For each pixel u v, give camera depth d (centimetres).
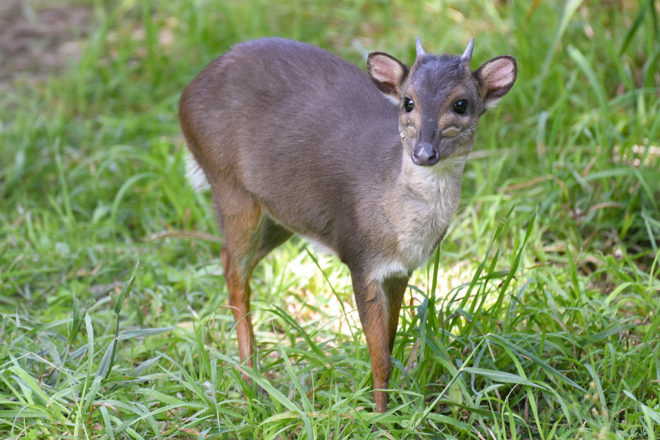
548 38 1400
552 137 1171
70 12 1880
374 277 827
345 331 993
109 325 986
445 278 1069
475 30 1524
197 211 1193
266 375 927
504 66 798
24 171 1313
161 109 1425
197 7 1636
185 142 988
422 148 740
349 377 881
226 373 896
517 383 825
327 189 852
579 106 1317
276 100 894
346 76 897
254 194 919
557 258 1069
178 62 1578
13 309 1030
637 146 1202
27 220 1172
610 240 1111
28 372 862
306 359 923
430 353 842
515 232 1084
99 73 1581
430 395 845
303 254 1111
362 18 1669
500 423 824
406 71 801
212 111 927
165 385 860
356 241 832
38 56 1703
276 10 1673
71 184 1299
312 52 916
